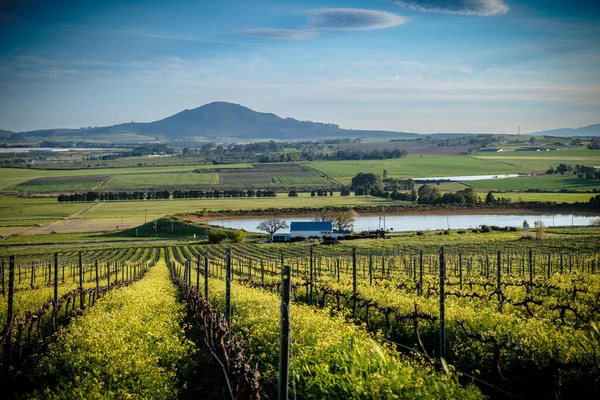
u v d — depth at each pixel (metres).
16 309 21.59
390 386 9.22
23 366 15.20
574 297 21.84
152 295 24.47
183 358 14.50
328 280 33.16
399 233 111.56
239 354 11.45
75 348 13.63
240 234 110.38
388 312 17.11
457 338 14.94
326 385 10.01
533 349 12.39
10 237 114.31
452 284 27.62
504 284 26.44
